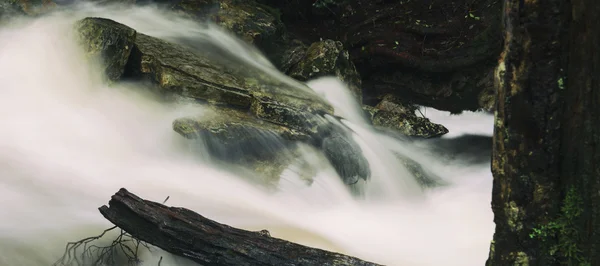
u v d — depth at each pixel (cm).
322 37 1223
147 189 695
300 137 801
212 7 1051
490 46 1073
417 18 1170
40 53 844
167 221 477
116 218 489
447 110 1121
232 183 749
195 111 790
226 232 478
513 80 359
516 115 363
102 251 527
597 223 364
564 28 339
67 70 827
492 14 1119
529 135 363
